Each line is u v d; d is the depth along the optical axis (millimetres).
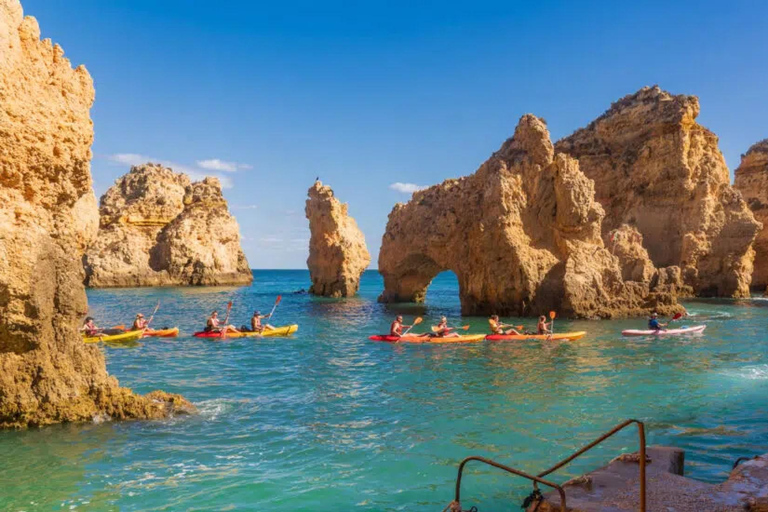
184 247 85562
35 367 11570
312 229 62312
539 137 35969
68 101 11500
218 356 22125
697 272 53625
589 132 60562
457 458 10539
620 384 16609
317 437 11750
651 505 6551
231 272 92562
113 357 21750
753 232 53219
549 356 21766
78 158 11711
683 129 53938
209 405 14320
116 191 88812
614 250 45531
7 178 10648
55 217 11703
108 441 11109
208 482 9328
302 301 54281
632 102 58125
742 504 6574
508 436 11781
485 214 35344
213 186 94062
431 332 28500
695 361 20422
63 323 11906
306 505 8531
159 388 16406
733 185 72250
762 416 13039
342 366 19969
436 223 41438
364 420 13023
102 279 78438
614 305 34719
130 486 9109
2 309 10633
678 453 8461
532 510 6703
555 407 14055
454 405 14359
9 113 10453
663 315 35000
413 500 8719
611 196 57719
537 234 35406
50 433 11359
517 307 34344
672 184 54312
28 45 10945
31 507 8352
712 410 13625
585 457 10500
